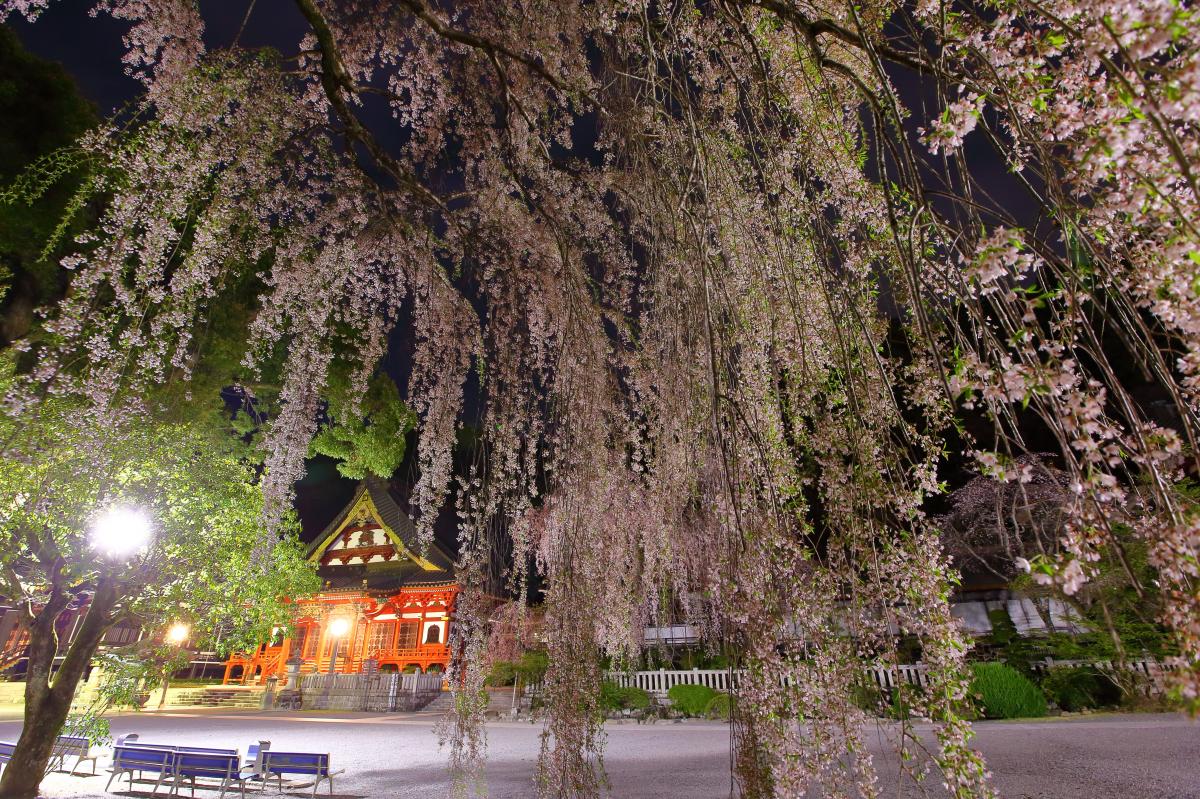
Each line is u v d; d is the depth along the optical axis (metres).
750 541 1.97
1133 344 1.17
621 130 3.31
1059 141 1.25
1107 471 1.11
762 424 2.29
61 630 12.34
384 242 5.04
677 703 10.78
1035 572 1.09
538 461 4.03
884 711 1.80
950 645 1.63
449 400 4.57
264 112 3.92
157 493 5.34
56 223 4.59
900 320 2.05
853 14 1.50
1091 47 1.04
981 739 6.48
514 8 4.22
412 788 6.15
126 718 14.61
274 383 6.62
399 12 4.64
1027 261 1.18
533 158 4.54
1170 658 1.01
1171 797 4.02
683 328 2.83
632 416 3.78
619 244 4.39
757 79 2.43
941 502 10.42
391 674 17.11
